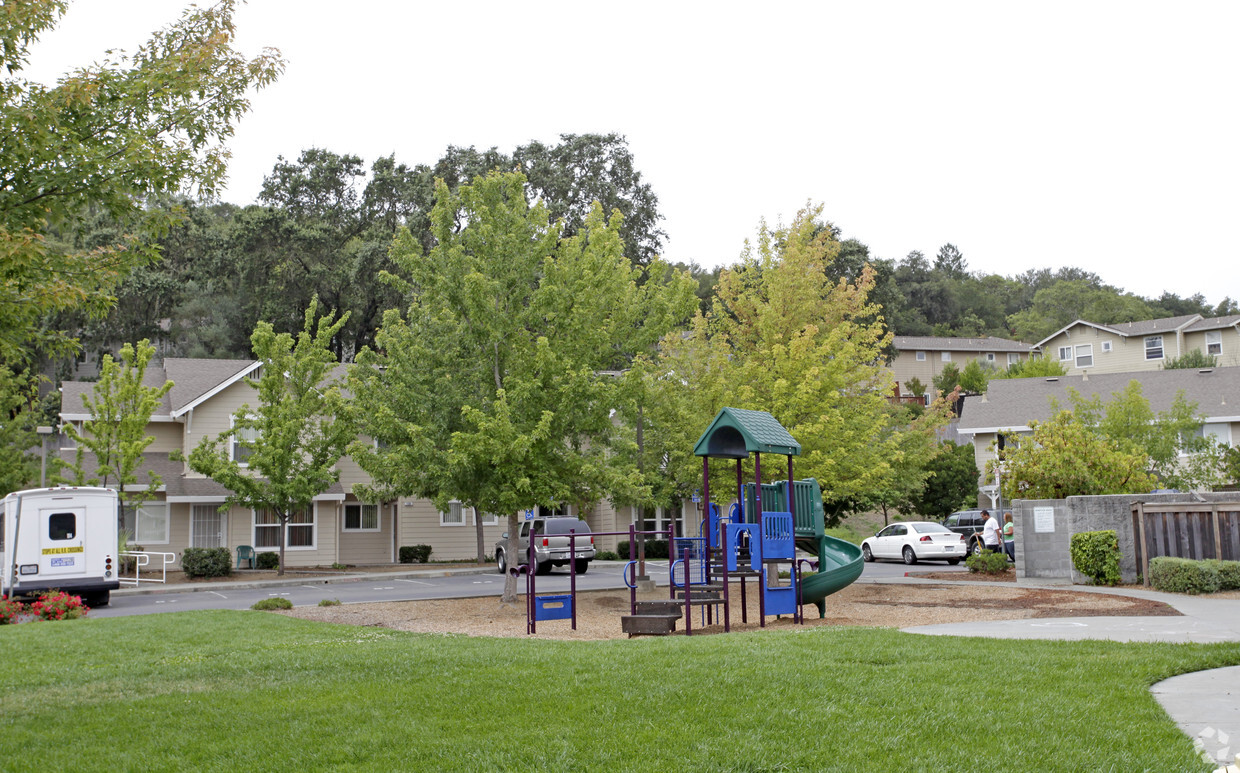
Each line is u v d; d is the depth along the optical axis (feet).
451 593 78.64
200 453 93.40
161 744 21.86
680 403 73.20
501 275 63.72
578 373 61.57
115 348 185.68
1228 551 57.72
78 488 76.02
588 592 75.46
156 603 77.82
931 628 39.86
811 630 40.45
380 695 26.30
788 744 19.90
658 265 72.43
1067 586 63.62
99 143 29.37
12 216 27.76
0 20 27.43
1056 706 22.48
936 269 420.36
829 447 70.79
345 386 98.02
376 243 168.14
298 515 113.50
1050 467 72.38
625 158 188.14
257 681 29.94
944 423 119.75
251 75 31.45
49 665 37.06
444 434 63.82
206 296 193.06
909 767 18.26
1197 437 108.27
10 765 20.45
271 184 196.85
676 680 26.58
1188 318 207.10
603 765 18.97
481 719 23.00
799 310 82.12
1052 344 222.48
